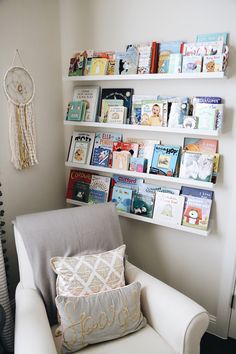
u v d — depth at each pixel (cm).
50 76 205
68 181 231
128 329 131
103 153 203
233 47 155
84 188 217
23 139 186
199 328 122
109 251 155
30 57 187
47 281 142
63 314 124
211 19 158
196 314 122
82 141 212
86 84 208
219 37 156
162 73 170
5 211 185
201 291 194
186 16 165
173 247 197
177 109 167
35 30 187
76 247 151
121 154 194
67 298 126
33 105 194
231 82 159
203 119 160
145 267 212
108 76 183
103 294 133
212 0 156
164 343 128
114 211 171
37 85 195
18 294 140
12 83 175
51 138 214
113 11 187
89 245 155
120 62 182
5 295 161
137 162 188
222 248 179
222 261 181
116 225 167
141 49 176
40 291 140
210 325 193
